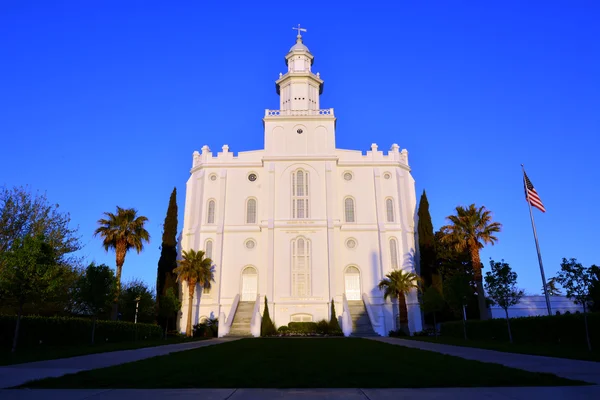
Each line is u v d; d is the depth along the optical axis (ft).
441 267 204.85
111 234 152.56
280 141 195.21
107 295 109.50
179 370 49.47
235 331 160.76
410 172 200.54
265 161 190.80
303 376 44.60
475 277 153.99
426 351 76.13
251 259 181.88
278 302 172.86
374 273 179.52
